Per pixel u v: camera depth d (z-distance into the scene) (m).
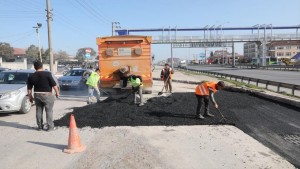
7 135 8.05
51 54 24.23
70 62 97.44
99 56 15.52
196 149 6.79
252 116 10.27
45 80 8.37
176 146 7.01
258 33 72.62
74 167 5.73
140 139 7.57
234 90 18.80
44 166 5.80
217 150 6.73
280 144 7.19
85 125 9.02
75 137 6.64
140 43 15.39
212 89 9.69
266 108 11.79
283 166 5.79
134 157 6.24
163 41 70.06
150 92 16.62
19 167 5.77
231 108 11.72
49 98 8.42
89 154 6.45
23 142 7.39
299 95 17.69
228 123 9.20
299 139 7.61
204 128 8.73
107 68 15.51
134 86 12.33
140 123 9.18
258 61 78.44
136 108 11.34
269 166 5.79
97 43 15.45
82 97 16.34
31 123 9.59
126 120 9.48
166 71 18.41
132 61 15.45
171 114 10.39
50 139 7.66
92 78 13.49
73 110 11.30
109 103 12.57
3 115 11.04
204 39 70.81
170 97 14.23
